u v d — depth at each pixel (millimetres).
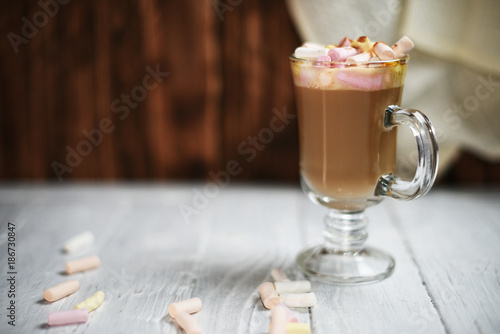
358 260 640
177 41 804
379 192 616
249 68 807
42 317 581
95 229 725
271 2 787
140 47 807
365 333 559
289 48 797
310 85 606
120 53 809
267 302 586
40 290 618
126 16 799
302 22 767
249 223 738
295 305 589
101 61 812
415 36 755
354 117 598
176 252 679
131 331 564
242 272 644
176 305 575
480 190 816
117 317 581
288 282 609
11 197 808
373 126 601
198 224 736
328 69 591
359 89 591
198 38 802
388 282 624
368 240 699
